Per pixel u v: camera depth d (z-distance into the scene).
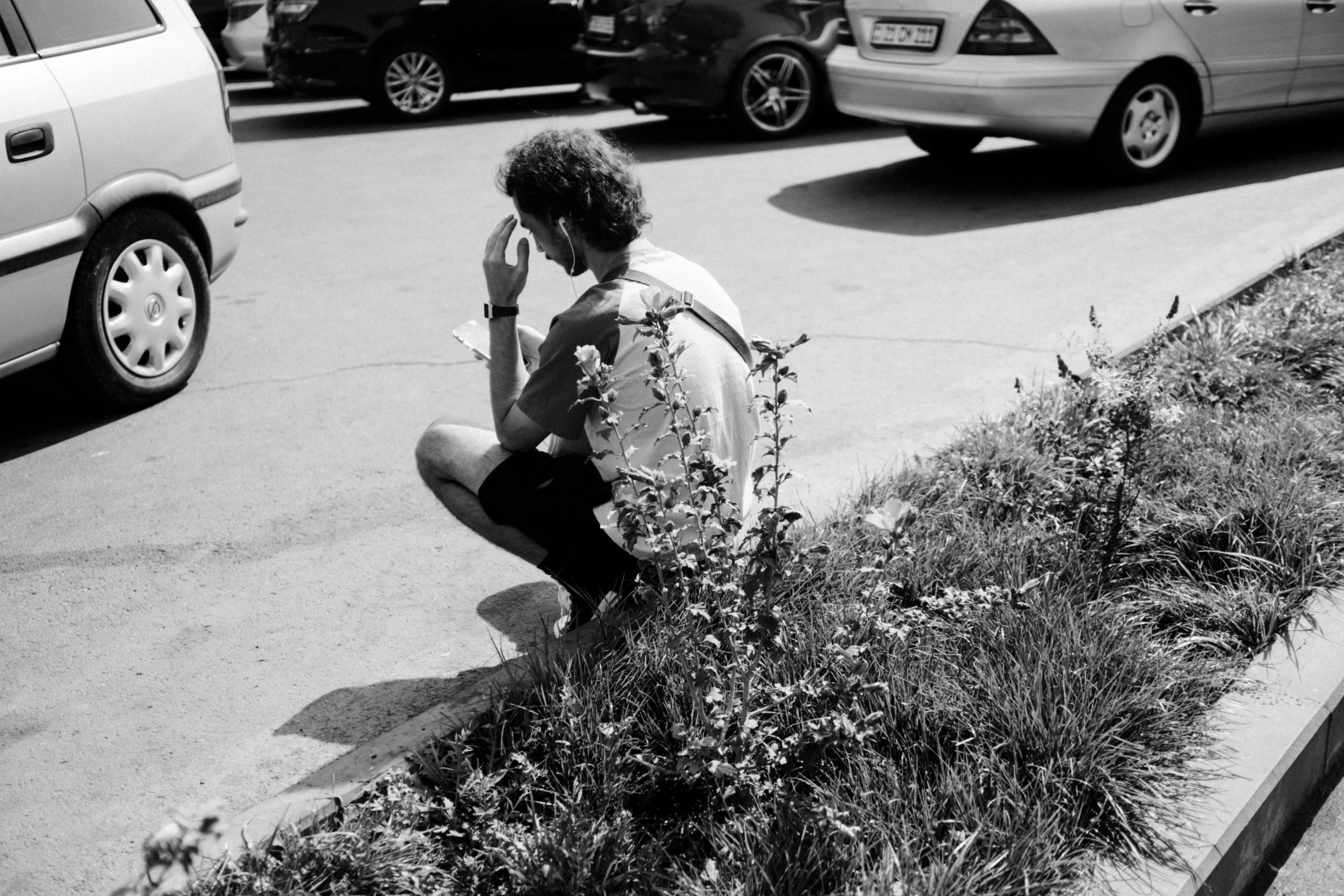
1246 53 7.45
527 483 2.78
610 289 2.54
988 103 7.09
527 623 3.32
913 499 3.47
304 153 9.85
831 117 10.38
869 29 7.69
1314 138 8.56
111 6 4.71
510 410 2.73
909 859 2.20
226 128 5.15
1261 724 2.65
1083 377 3.96
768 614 2.37
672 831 2.41
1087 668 2.63
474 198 8.09
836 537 3.18
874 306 5.65
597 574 2.82
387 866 2.25
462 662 3.15
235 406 4.88
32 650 3.30
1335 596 3.07
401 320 5.81
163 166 4.77
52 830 2.61
